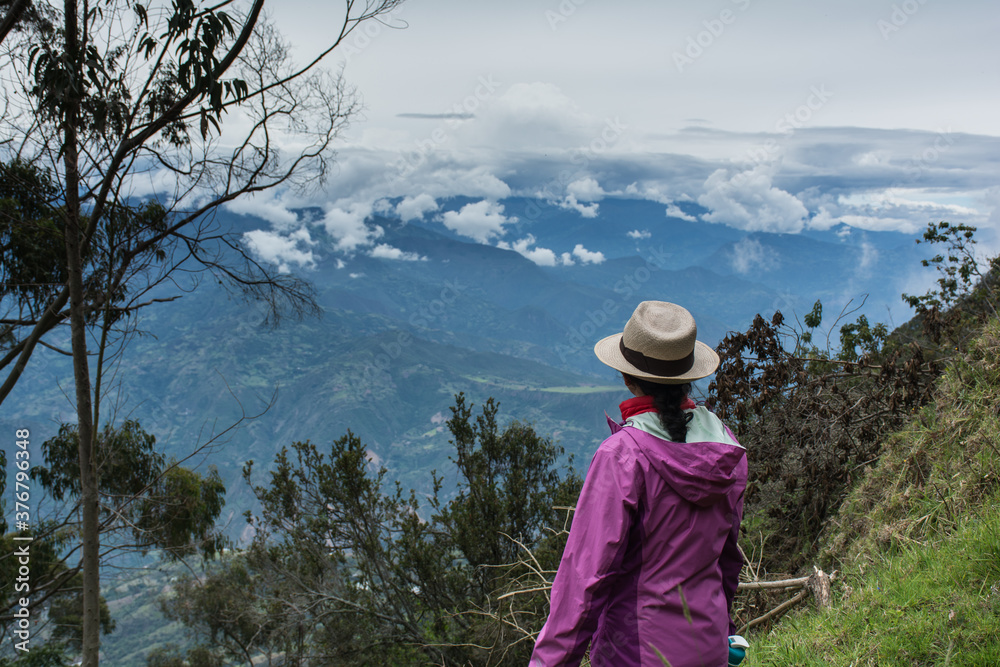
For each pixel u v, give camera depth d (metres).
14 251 6.56
